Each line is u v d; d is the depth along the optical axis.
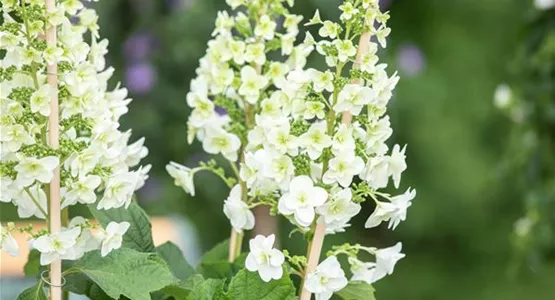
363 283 1.35
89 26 1.42
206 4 4.32
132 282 1.32
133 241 1.44
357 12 1.31
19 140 1.29
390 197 1.34
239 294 1.31
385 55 5.04
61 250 1.30
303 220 1.29
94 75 1.35
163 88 4.31
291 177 1.32
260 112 1.51
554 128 3.07
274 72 1.51
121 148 1.37
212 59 1.53
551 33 2.98
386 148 1.33
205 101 1.52
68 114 1.34
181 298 1.39
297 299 1.32
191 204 4.51
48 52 1.30
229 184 1.52
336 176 1.30
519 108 3.20
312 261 1.32
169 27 4.30
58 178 1.31
